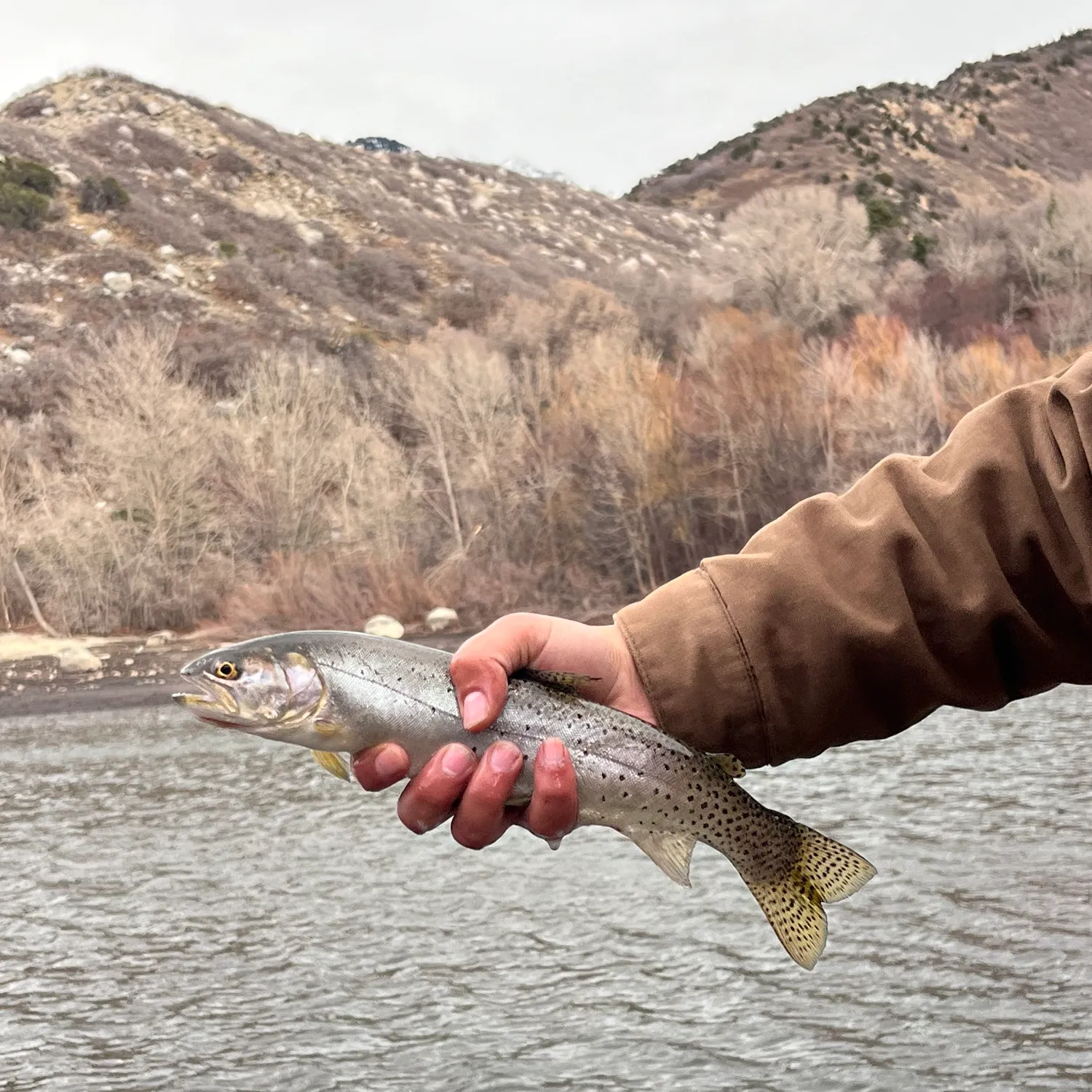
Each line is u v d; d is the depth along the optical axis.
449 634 34.38
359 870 13.42
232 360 51.69
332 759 2.48
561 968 9.90
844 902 10.86
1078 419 2.19
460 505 38.62
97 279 58.97
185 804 17.98
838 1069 7.74
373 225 72.75
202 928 11.68
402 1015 9.18
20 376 47.84
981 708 2.37
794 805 14.77
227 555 37.47
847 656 2.34
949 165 119.06
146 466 36.69
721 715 2.38
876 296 52.44
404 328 61.19
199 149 76.81
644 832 2.36
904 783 15.58
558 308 50.22
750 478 36.00
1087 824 12.92
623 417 36.38
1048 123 129.88
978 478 2.32
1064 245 49.69
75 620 35.78
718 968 9.62
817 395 37.06
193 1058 8.60
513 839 14.30
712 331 41.12
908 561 2.32
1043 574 2.29
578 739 2.35
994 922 10.06
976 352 38.22
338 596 35.50
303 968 10.36
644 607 2.48
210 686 2.38
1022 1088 7.32
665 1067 7.96
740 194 113.12
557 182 94.94
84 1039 9.07
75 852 15.17
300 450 38.19
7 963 10.93
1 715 28.34
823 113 123.38
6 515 36.94
